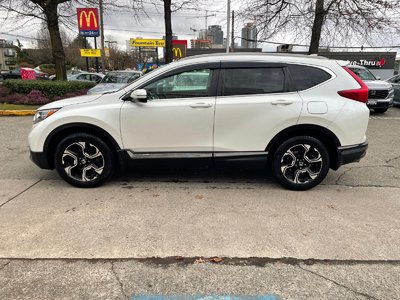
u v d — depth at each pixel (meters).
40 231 3.45
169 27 12.54
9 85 13.58
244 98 4.36
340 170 5.59
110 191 4.53
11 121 9.92
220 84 4.39
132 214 3.85
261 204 4.16
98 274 2.79
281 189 4.67
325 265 2.93
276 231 3.49
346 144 4.46
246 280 2.73
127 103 4.39
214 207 4.06
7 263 2.92
